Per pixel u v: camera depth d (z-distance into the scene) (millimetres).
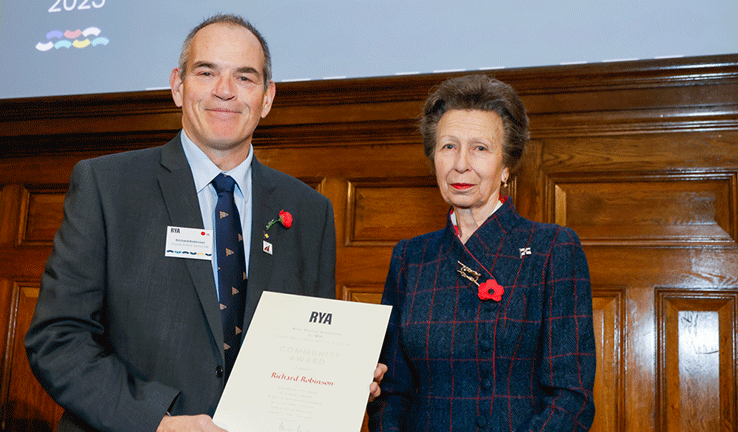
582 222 2539
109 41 3029
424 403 1383
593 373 1290
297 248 1631
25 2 3166
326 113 2840
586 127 2562
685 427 2320
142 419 1242
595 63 2512
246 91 1512
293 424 1246
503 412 1290
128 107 2984
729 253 2369
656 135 2502
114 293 1374
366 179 2805
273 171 1729
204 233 1442
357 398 1265
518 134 1484
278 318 1362
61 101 3031
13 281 3062
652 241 2451
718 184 2436
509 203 1487
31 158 3168
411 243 1591
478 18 2654
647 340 2396
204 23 1596
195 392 1339
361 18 2783
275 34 2865
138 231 1419
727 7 2416
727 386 2309
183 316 1379
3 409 2957
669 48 2447
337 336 1331
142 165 1505
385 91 2752
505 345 1329
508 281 1379
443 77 2658
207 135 1495
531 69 2566
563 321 1315
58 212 3100
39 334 1309
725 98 2418
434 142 1529
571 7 2564
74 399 1264
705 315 2367
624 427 2365
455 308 1401
